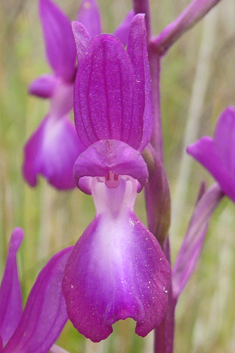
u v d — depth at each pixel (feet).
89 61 0.40
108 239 0.40
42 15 0.53
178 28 0.44
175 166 0.93
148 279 0.39
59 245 0.74
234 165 0.48
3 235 0.68
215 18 0.83
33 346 0.43
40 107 0.78
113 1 0.87
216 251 0.77
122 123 0.41
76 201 0.75
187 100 0.90
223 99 0.95
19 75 0.80
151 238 0.40
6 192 0.69
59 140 0.55
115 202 0.41
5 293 0.43
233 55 0.97
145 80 0.41
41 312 0.43
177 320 0.74
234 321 0.72
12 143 0.74
